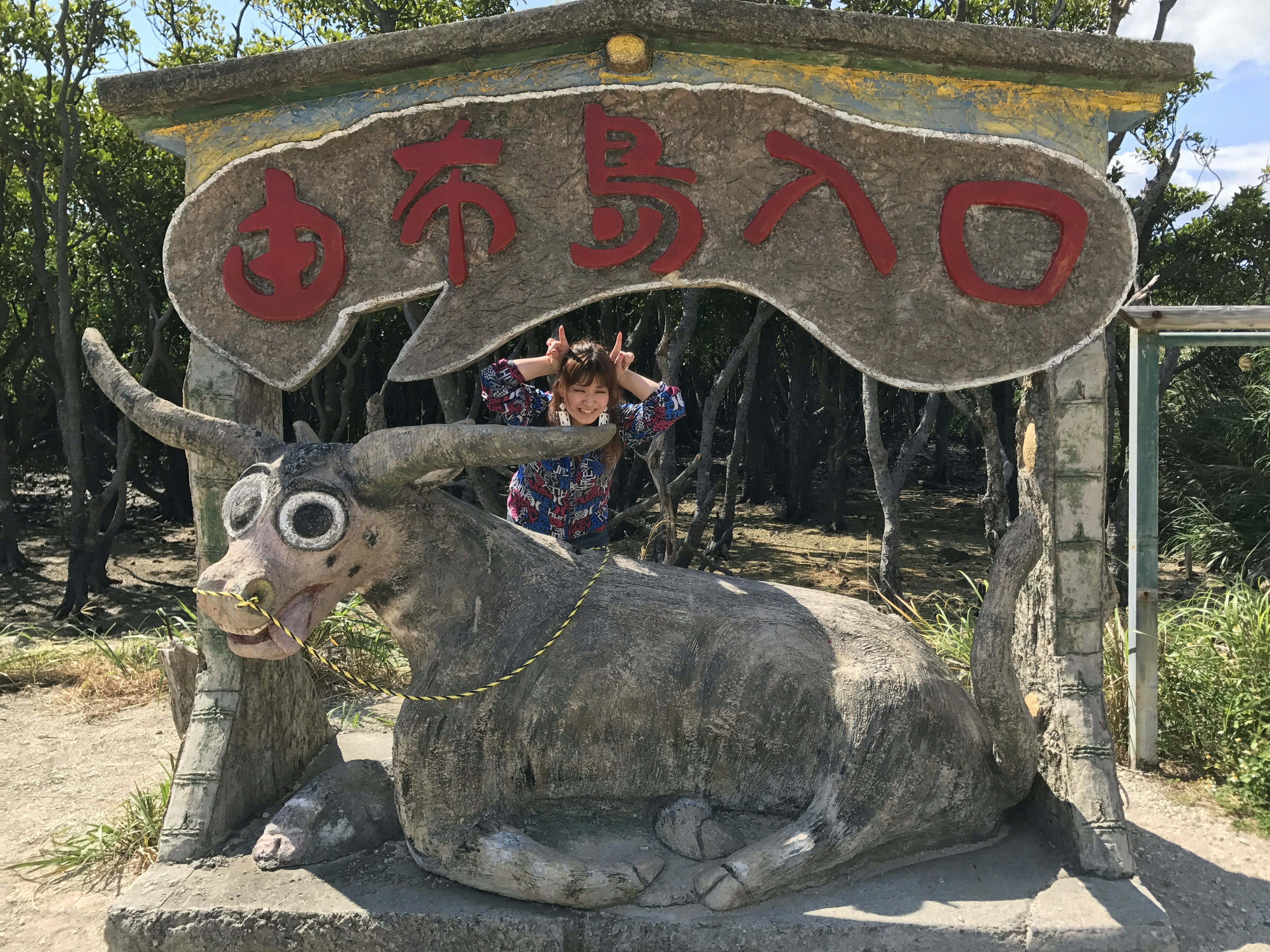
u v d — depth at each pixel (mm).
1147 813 3049
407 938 2168
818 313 2432
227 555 2168
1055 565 2500
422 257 2482
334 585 2242
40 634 7180
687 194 2424
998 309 2430
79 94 7730
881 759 2260
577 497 2781
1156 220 8078
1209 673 3674
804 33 2291
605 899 2174
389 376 2479
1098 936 2100
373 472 2184
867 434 6391
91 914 2543
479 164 2445
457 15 8031
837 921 2123
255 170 2533
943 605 6855
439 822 2291
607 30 2314
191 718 2605
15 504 10773
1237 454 7699
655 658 2338
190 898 2244
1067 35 2318
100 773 3484
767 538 9938
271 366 2561
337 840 2447
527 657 2330
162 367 9562
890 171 2408
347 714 3844
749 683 2336
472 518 2424
